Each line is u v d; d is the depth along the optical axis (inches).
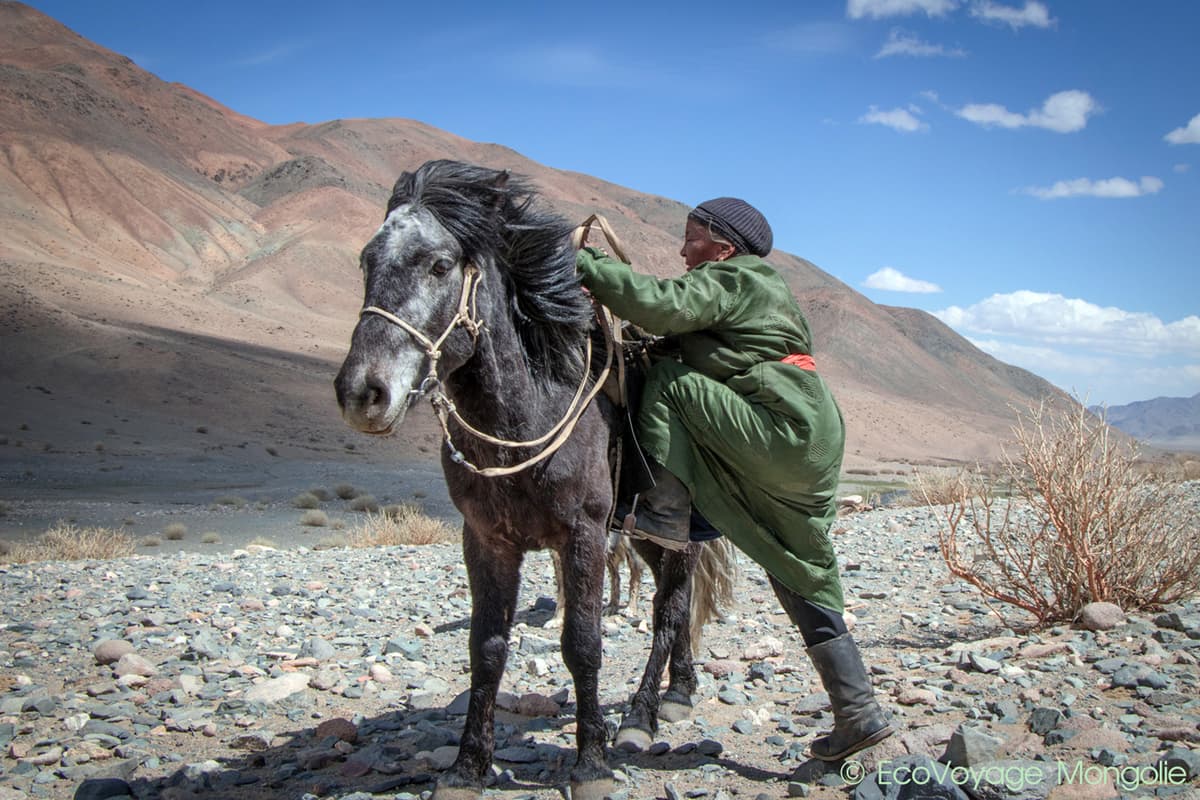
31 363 2716.5
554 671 272.4
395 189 161.9
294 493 1451.8
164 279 7209.6
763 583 412.5
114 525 1008.9
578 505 166.7
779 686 247.0
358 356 143.0
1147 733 183.2
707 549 229.6
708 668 260.5
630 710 218.8
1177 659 232.1
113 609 378.0
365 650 305.4
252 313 6038.4
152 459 1882.4
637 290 167.5
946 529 525.3
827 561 175.0
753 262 177.5
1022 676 225.8
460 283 155.6
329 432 2635.3
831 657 173.9
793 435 166.6
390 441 2630.4
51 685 268.4
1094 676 224.5
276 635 328.8
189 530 988.6
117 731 221.3
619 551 342.3
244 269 7736.2
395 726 222.5
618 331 185.5
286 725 228.7
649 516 176.2
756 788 173.8
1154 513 301.1
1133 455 292.8
